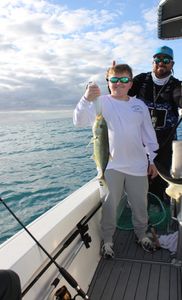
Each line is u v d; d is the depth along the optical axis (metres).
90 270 3.12
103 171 3.00
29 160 18.23
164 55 4.06
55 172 14.13
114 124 3.30
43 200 10.08
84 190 3.47
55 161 16.97
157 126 4.19
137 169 3.38
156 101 4.20
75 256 2.71
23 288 1.91
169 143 3.55
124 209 4.09
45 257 2.17
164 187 4.30
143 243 3.56
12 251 2.01
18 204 9.73
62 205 2.92
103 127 2.87
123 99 3.38
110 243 3.45
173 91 4.14
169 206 4.17
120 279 3.10
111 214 3.40
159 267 3.27
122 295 2.88
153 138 3.49
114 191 3.37
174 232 3.83
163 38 3.93
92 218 3.37
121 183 3.42
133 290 2.94
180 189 2.64
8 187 11.90
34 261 2.03
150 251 3.54
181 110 3.91
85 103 3.00
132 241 3.80
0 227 7.61
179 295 2.85
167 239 3.66
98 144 2.90
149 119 3.51
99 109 2.86
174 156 3.04
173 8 3.35
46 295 2.13
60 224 2.47
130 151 3.34
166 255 3.48
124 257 3.47
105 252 3.40
